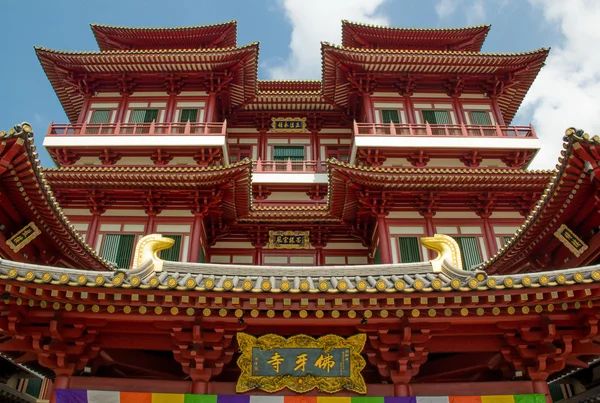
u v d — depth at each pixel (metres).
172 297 9.31
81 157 32.09
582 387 16.33
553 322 10.07
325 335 10.26
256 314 9.64
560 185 14.25
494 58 33.47
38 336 9.72
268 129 40.38
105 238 28.03
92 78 34.97
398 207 29.19
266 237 32.38
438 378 11.70
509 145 31.70
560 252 16.69
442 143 31.69
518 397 9.95
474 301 9.36
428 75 35.03
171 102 35.28
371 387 10.09
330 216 31.06
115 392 9.79
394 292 9.20
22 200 14.02
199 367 9.98
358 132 32.78
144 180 27.30
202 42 40.06
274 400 9.86
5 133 12.38
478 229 28.78
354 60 34.00
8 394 17.03
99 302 9.40
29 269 9.48
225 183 27.45
